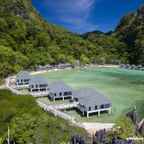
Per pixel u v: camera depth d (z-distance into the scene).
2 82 96.88
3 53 134.38
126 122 44.31
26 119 36.75
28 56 165.62
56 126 37.06
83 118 54.19
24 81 93.88
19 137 33.34
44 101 69.75
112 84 101.88
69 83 106.12
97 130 43.81
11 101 51.97
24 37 185.50
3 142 33.31
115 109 61.38
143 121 48.09
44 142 32.88
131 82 106.94
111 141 36.41
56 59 176.88
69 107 60.44
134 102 68.75
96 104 55.62
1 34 171.12
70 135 36.06
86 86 97.56
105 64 192.50
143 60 183.25
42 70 153.50
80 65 179.62
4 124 37.78
